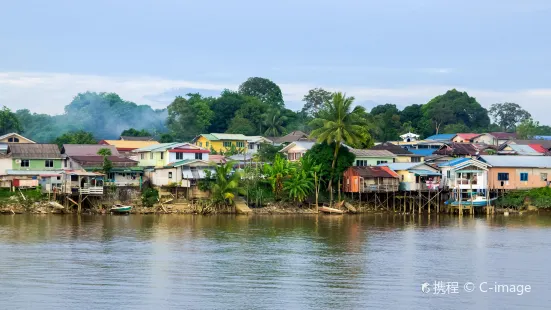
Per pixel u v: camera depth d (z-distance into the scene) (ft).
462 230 321.73
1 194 353.51
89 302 185.16
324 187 406.21
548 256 253.24
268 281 210.38
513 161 412.16
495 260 245.45
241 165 456.86
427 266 234.17
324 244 275.18
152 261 235.40
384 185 396.78
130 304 184.14
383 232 312.29
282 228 320.70
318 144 408.05
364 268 229.66
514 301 193.36
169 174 382.83
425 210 403.34
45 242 266.36
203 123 653.30
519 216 383.24
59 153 394.52
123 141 520.83
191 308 181.68
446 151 492.13
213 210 372.38
